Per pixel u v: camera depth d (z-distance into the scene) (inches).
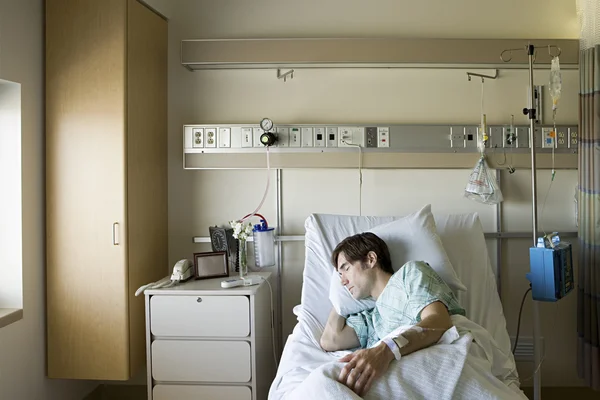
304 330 88.3
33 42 99.3
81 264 101.0
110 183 100.1
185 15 119.3
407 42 111.7
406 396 60.3
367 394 60.6
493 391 63.2
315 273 95.7
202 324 97.7
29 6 98.3
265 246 114.2
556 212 117.3
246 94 118.9
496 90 117.8
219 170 119.5
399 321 73.9
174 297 98.0
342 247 81.9
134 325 103.2
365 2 117.8
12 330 93.7
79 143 100.7
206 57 112.7
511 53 111.7
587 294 105.2
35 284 100.1
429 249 89.7
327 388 59.4
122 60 99.7
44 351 102.6
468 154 115.1
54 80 101.2
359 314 83.4
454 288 88.8
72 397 110.8
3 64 91.4
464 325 71.2
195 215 120.1
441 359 63.1
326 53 111.9
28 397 97.6
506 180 117.3
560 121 117.2
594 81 102.0
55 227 101.4
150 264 110.9
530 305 117.9
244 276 108.2
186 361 98.0
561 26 117.3
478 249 99.5
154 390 98.3
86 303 100.9
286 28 118.3
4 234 96.1
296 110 118.6
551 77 97.0
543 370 117.7
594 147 102.6
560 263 93.5
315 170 118.6
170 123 119.9
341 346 82.0
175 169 120.0
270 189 119.0
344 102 118.1
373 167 115.3
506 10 117.5
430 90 118.0
